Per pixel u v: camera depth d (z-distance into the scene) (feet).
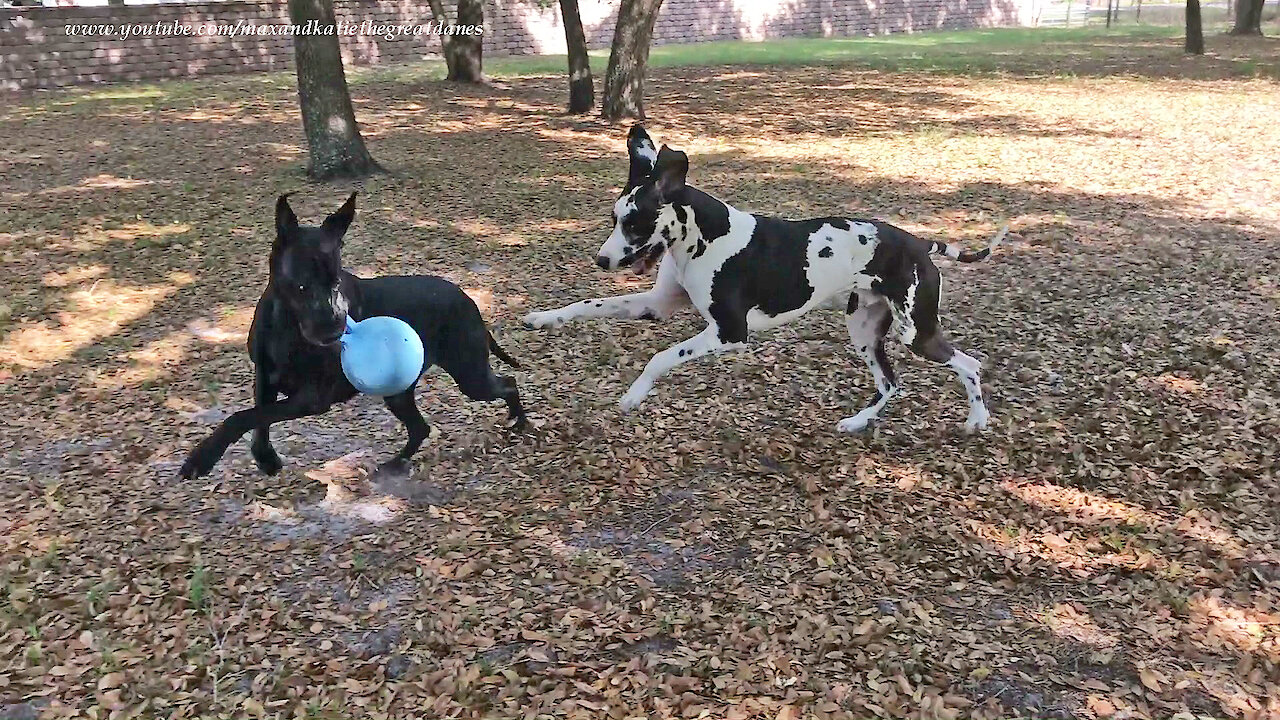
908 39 131.13
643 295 19.89
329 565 16.20
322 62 42.50
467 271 31.73
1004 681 13.53
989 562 16.43
